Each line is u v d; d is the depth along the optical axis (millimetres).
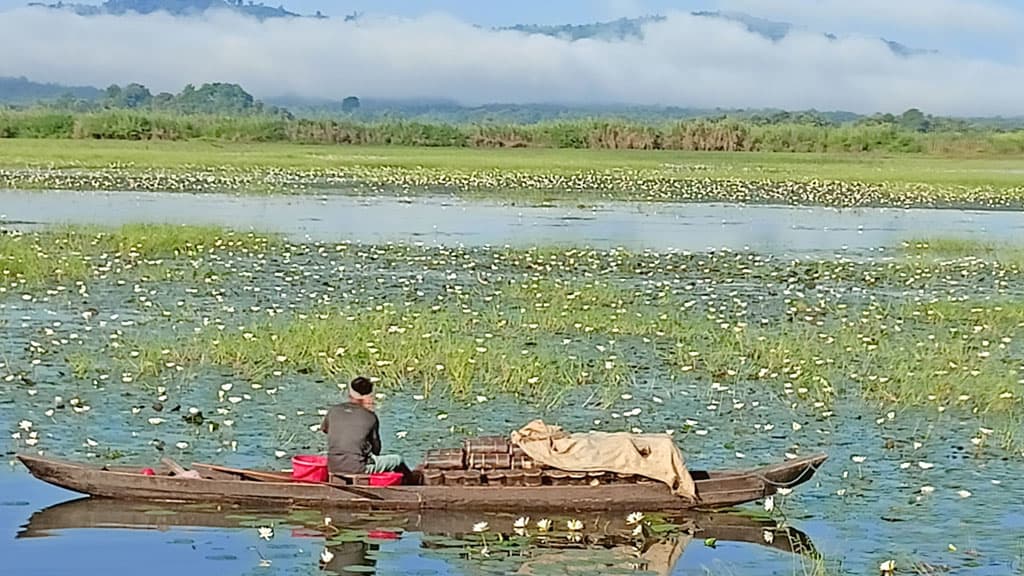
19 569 9812
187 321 20062
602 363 17734
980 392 16359
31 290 22797
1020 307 23234
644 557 10445
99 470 11453
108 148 78438
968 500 12070
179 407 14836
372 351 17391
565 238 34844
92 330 19156
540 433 11828
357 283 24625
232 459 12914
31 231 31062
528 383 16328
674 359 18188
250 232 32156
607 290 23906
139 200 43469
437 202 46469
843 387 16781
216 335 18359
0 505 11305
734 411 15406
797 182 60750
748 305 23359
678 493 11516
